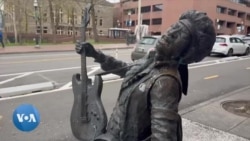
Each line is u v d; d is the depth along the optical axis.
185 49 1.47
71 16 43.00
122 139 1.61
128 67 1.92
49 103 7.06
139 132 1.55
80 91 1.91
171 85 1.39
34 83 9.52
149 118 1.51
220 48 21.62
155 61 1.51
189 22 1.45
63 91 8.41
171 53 1.45
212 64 16.38
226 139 4.79
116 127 1.66
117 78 10.38
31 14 47.09
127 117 1.59
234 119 5.81
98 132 1.77
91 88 1.89
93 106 1.84
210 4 59.78
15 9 37.94
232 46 22.34
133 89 1.55
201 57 1.52
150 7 70.12
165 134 1.31
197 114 6.07
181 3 60.28
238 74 12.76
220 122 5.62
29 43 37.12
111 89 8.77
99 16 75.94
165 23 64.69
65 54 20.80
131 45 34.09
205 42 1.46
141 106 1.50
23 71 12.05
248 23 77.81
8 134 5.10
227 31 67.31
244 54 24.47
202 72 13.07
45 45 31.50
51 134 5.14
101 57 2.04
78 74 2.03
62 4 40.09
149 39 15.16
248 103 6.96
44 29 62.69
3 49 23.48
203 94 8.62
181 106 7.15
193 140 4.72
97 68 13.00
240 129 5.28
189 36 1.43
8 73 11.51
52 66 13.73
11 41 43.12
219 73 12.91
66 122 5.75
